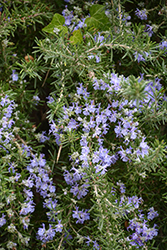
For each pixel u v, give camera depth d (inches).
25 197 20.8
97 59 21.4
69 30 22.1
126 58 23.1
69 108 20.8
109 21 22.6
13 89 22.3
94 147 20.8
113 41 21.0
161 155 19.9
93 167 19.7
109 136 21.8
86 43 21.5
